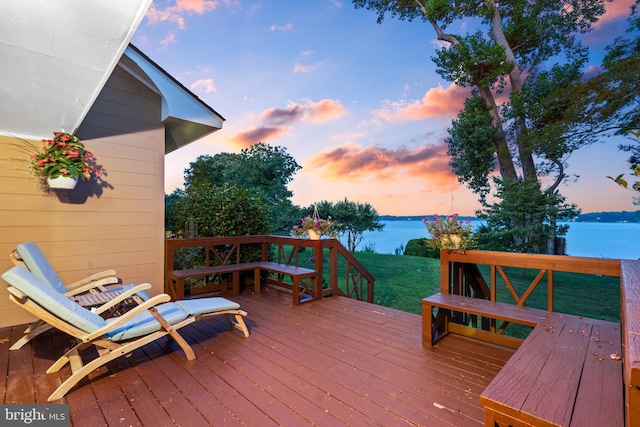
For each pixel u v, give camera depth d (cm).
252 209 555
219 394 201
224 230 521
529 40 1057
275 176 1529
